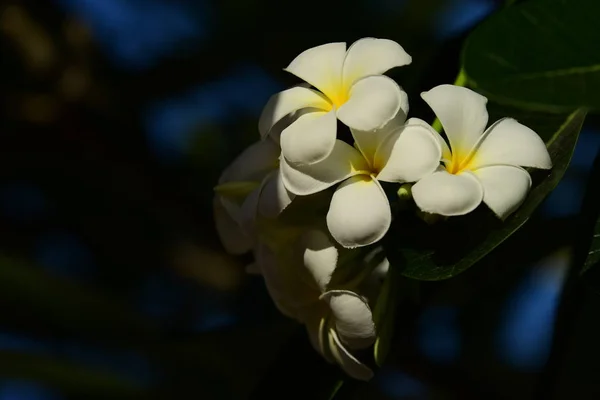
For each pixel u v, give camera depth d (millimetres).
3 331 1463
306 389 1287
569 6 1239
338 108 1193
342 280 1227
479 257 1178
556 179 1188
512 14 1240
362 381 1279
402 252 1197
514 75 1224
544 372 1288
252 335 1466
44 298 1459
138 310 1542
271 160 1239
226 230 1296
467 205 1167
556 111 1213
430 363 1488
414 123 1183
